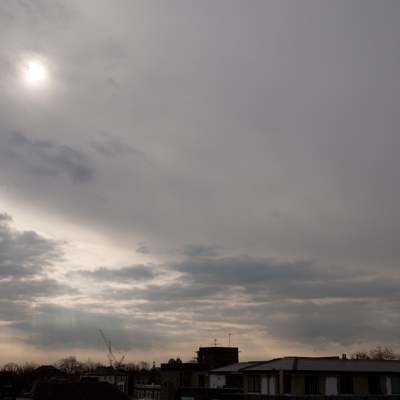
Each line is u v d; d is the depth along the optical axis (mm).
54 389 100688
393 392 62562
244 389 66812
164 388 95125
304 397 58469
